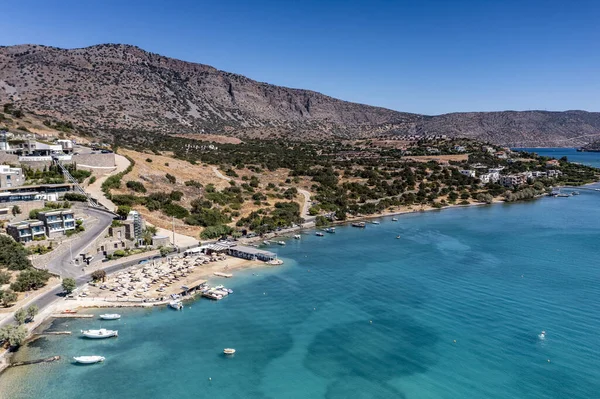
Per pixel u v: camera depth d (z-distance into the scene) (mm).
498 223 183375
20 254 102688
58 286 98750
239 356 75875
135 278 106562
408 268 123062
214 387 67062
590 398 65000
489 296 101875
